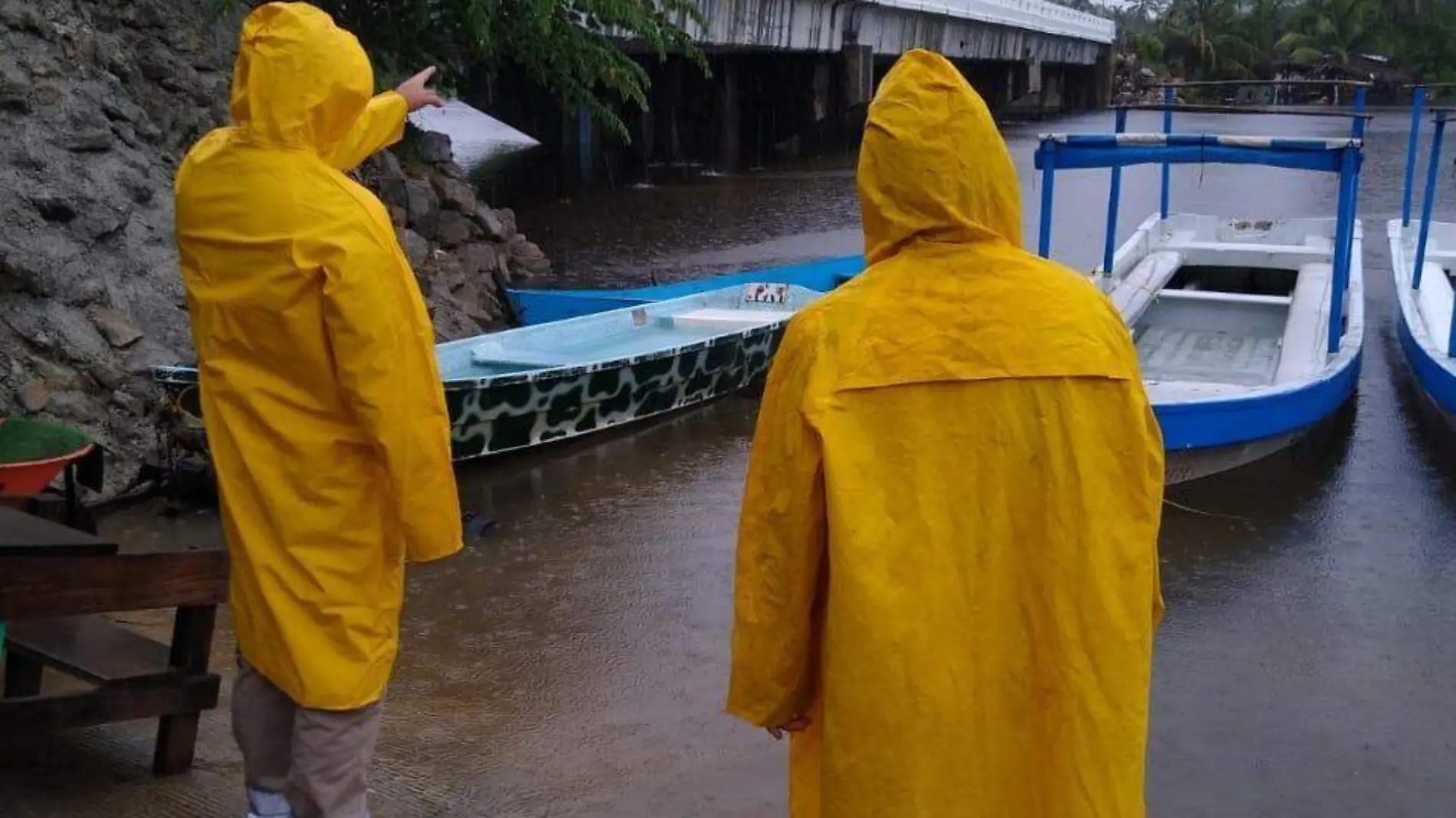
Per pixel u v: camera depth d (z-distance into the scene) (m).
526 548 7.09
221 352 2.97
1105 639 2.25
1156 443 2.30
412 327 2.94
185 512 7.43
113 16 10.97
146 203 9.37
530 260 15.79
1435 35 66.94
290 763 3.16
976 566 2.27
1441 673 5.71
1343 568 6.87
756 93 30.75
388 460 2.92
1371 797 4.71
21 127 8.86
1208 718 5.28
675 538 7.27
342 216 2.87
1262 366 9.80
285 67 2.90
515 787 4.47
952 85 2.28
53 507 5.03
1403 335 10.73
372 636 3.05
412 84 3.47
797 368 2.29
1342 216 8.63
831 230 20.39
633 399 9.27
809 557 2.29
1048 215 8.55
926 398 2.25
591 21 14.90
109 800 3.72
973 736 2.28
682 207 23.02
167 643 5.47
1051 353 2.24
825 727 2.29
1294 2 73.75
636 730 5.01
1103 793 2.26
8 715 3.54
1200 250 12.32
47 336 7.90
